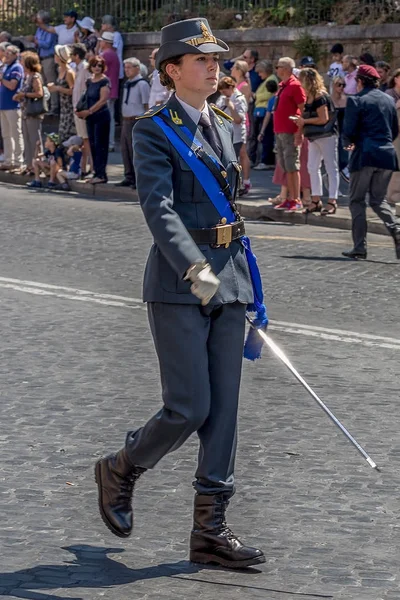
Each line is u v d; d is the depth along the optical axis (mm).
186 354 11828
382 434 17406
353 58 49938
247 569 12320
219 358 12195
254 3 62156
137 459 12391
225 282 12055
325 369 21312
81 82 48281
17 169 53469
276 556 12742
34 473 15406
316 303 27469
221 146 12273
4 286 28672
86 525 13609
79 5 70062
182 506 14281
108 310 26250
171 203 11648
